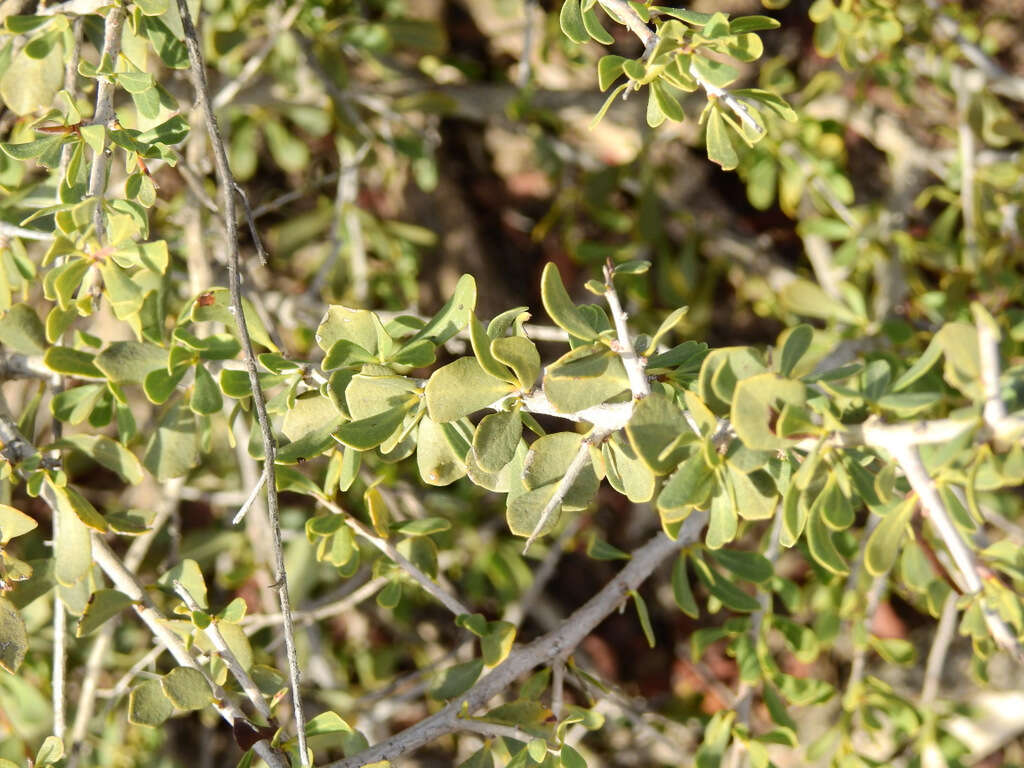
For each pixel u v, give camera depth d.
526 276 1.24
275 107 0.98
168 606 0.78
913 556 0.62
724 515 0.58
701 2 1.12
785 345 0.57
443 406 0.59
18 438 0.64
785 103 0.60
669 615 1.13
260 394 0.61
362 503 0.93
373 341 0.61
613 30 1.12
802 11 1.12
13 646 0.63
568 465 0.59
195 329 0.75
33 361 0.67
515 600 1.03
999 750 1.07
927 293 0.91
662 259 1.10
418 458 0.60
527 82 1.04
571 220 1.14
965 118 0.88
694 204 1.15
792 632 0.73
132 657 0.83
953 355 0.57
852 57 0.81
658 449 0.57
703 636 0.73
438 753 1.07
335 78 0.96
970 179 0.88
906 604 1.11
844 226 0.98
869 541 0.57
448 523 0.67
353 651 1.04
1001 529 0.97
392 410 0.60
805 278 1.14
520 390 0.59
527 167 1.24
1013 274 0.87
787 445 0.56
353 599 0.73
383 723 0.96
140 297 0.62
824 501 0.58
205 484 0.94
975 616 0.59
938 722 0.80
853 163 1.21
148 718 0.62
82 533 0.63
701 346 0.60
